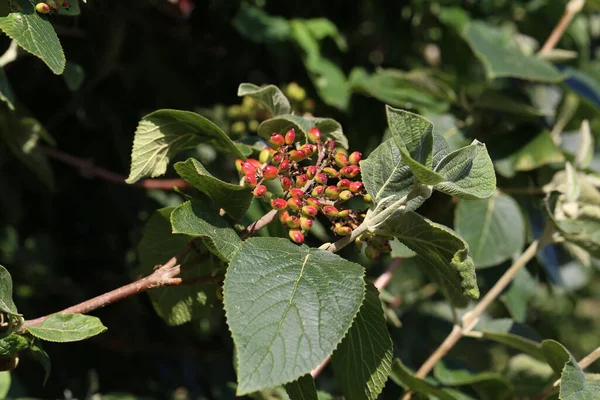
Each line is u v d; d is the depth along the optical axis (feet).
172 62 4.92
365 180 3.15
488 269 4.23
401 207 3.12
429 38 5.63
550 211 3.72
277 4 4.91
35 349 3.16
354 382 3.28
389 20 5.16
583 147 4.00
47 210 5.12
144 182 4.28
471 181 3.10
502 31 5.22
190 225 3.13
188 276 3.45
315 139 3.27
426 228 3.14
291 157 3.21
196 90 5.08
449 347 3.87
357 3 5.21
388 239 3.27
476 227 4.09
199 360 5.09
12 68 4.54
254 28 4.54
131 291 3.20
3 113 4.10
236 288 2.99
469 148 3.09
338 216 3.18
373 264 5.55
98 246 5.22
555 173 4.18
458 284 3.18
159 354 5.12
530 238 4.22
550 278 4.22
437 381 3.85
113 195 4.94
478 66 5.17
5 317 3.19
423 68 5.34
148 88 4.95
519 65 4.20
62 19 4.27
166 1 4.42
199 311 3.54
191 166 3.18
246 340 2.92
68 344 4.84
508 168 4.13
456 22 4.97
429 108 4.30
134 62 4.80
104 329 3.13
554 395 3.62
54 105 4.82
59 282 5.00
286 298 2.99
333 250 3.19
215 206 3.63
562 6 5.19
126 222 4.93
